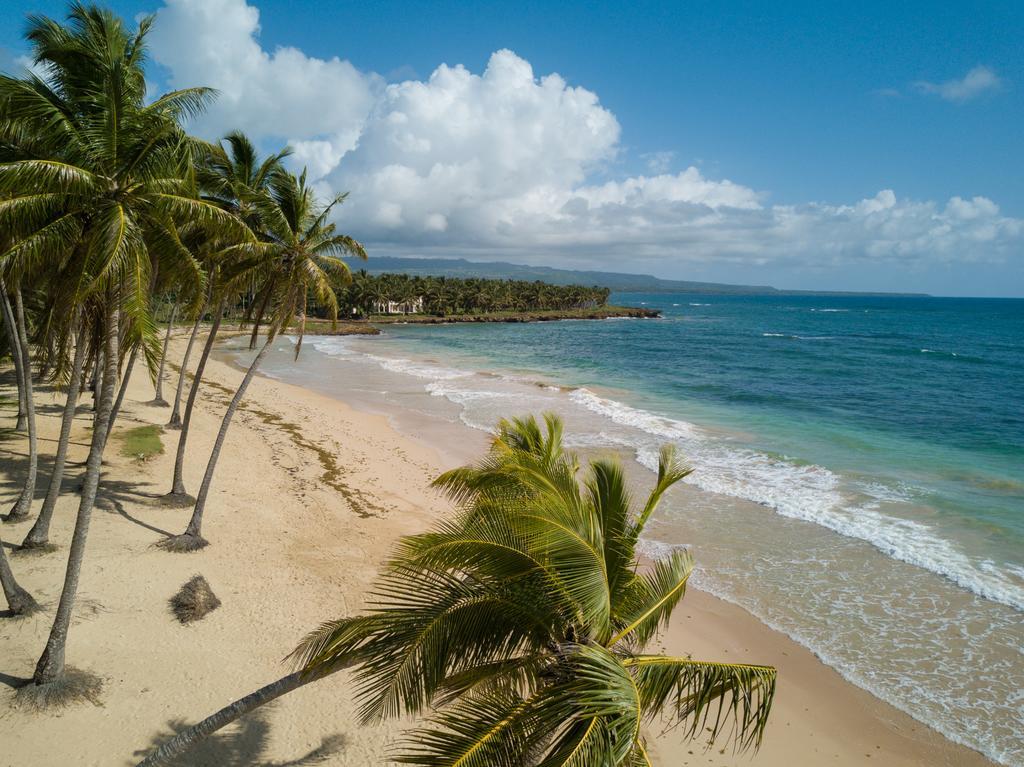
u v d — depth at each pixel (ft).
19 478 56.80
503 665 17.81
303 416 99.71
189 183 30.99
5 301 45.52
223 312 54.19
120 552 43.93
